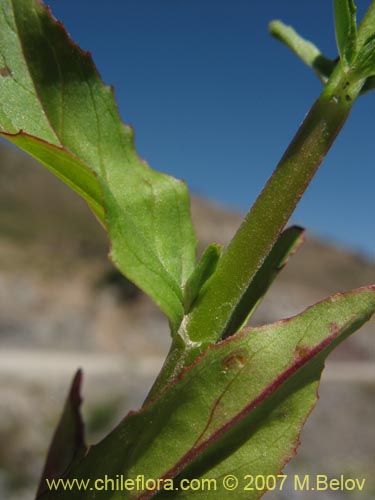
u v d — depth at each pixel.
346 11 0.06
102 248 2.47
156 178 0.07
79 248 2.44
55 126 0.07
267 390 0.05
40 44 0.07
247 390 0.05
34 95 0.06
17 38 0.06
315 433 0.98
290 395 0.06
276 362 0.06
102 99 0.07
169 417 0.06
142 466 0.06
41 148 0.06
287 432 0.06
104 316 1.56
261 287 0.07
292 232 0.07
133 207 0.07
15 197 3.62
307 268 4.21
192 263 0.07
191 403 0.06
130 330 1.54
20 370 1.07
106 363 1.25
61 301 1.57
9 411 0.83
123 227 0.06
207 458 0.06
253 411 0.06
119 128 0.07
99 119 0.07
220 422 0.05
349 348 1.55
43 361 1.18
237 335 0.06
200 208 4.98
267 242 0.06
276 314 1.82
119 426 0.06
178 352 0.06
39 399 0.92
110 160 0.07
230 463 0.06
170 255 0.07
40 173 4.24
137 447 0.06
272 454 0.06
